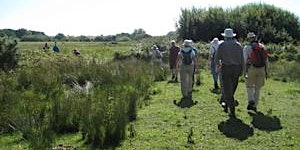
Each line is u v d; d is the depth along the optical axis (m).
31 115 10.25
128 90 13.59
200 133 9.77
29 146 8.85
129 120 11.05
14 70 19.69
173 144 8.94
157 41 38.81
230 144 8.93
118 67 18.66
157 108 12.67
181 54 14.58
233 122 10.77
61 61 21.16
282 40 44.78
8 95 12.17
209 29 47.16
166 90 16.52
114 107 10.18
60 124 10.43
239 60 11.41
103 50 44.38
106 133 9.27
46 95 13.22
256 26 45.81
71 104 10.88
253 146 8.79
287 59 28.70
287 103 13.48
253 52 11.84
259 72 11.89
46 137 9.13
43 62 20.95
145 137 9.48
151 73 20.06
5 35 23.44
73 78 16.23
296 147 8.71
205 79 20.25
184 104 13.32
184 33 48.09
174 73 20.19
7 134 10.12
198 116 11.51
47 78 15.10
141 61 24.58
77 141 9.49
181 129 10.14
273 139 9.30
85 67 18.16
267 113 11.77
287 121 10.91
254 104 12.15
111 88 14.31
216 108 12.56
